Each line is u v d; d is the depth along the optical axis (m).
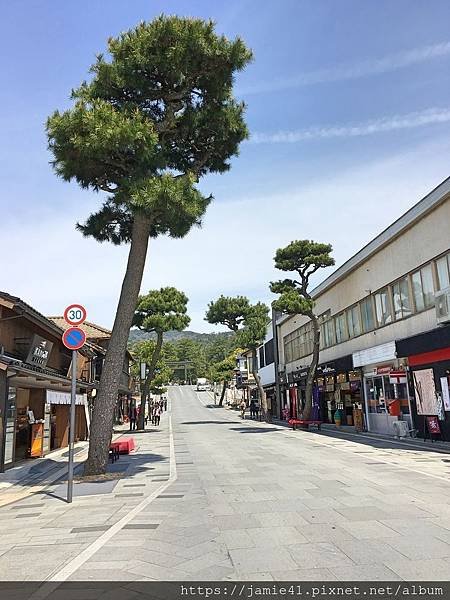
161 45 12.89
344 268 28.70
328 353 33.22
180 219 12.77
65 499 10.01
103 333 35.75
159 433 29.39
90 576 5.30
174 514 8.22
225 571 5.36
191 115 14.38
